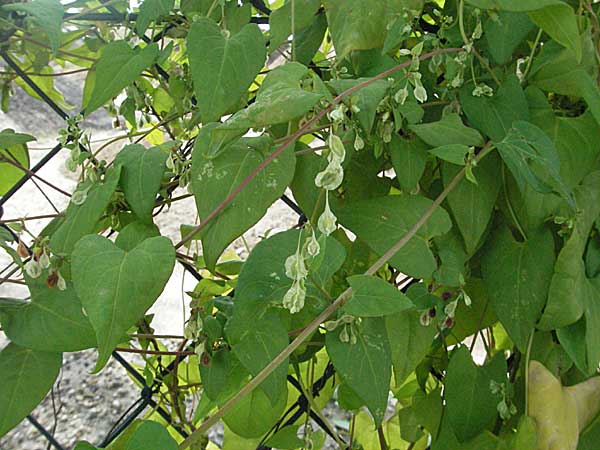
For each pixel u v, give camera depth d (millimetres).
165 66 376
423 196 310
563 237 299
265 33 338
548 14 254
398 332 298
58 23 293
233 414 343
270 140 257
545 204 289
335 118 226
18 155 364
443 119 283
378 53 303
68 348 260
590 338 293
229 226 250
